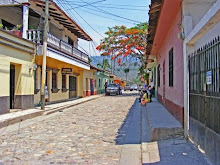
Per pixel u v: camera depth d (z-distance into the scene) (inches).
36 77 601.3
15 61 462.0
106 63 2086.6
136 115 500.4
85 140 280.7
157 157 198.8
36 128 355.6
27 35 535.5
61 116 487.5
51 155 221.0
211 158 169.5
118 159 211.2
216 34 173.6
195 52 215.6
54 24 728.3
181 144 225.9
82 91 1011.9
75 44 978.1
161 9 279.6
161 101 570.3
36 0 569.6
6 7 585.6
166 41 423.2
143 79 1481.3
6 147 248.2
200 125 199.5
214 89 165.2
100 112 555.2
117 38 1179.9
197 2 247.9
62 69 773.3
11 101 494.0
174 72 330.0
